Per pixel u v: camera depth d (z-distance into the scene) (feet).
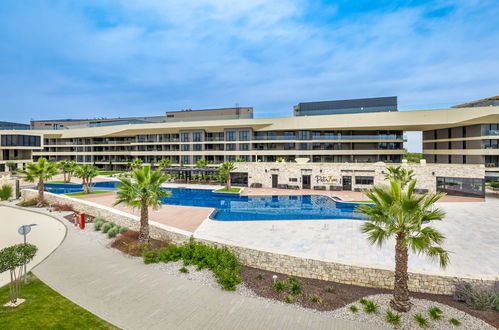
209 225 69.46
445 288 38.81
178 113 242.17
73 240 62.85
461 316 33.60
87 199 107.65
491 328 31.42
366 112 177.58
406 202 31.94
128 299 37.47
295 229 65.67
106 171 238.89
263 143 193.16
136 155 221.25
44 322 31.19
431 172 115.85
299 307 36.01
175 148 215.51
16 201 113.09
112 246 58.23
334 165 132.26
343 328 31.81
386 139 177.37
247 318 33.47
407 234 34.40
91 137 246.68
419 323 32.40
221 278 41.75
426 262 45.80
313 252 50.67
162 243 58.70
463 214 80.23
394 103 178.40
